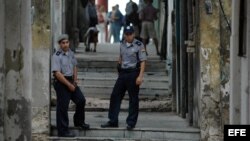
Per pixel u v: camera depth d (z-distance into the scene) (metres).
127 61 26.11
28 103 14.98
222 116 25.83
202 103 25.95
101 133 26.23
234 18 14.33
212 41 25.83
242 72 13.93
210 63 25.86
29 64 15.00
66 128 25.80
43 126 25.97
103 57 42.06
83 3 49.97
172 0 36.31
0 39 14.54
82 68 39.59
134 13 47.19
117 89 26.41
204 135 25.95
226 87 25.81
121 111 32.81
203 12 25.80
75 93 25.86
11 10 14.66
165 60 40.50
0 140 14.64
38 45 25.98
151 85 36.84
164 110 33.06
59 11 38.78
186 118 29.78
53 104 31.67
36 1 25.86
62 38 25.59
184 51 29.44
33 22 25.92
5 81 14.71
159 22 49.72
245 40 13.70
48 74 26.06
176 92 32.31
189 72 28.12
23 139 14.86
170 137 26.16
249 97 13.28
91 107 32.78
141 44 26.20
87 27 50.22
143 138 26.09
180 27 29.94
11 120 14.77
